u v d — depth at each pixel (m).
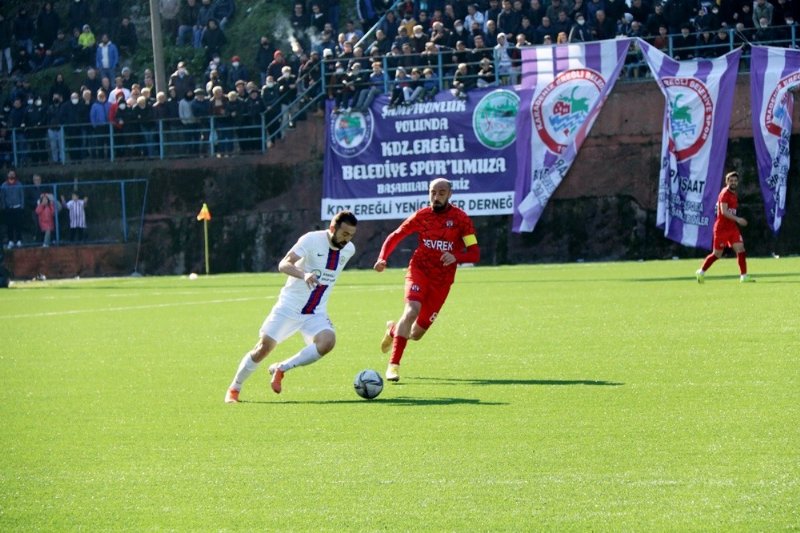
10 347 23.12
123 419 14.21
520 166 47.06
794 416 12.71
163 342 23.14
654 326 21.81
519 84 48.16
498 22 49.44
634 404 13.86
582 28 47.50
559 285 33.66
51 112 56.44
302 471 10.96
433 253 16.94
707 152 44.19
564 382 15.77
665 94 44.47
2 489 10.61
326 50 51.34
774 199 43.69
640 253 46.03
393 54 49.53
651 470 10.48
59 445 12.64
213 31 60.12
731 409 13.27
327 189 50.09
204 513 9.58
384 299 31.64
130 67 64.75
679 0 46.69
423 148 48.59
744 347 18.36
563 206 46.97
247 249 51.62
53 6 64.94
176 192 52.72
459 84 48.34
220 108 53.38
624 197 46.25
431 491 10.03
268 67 54.34
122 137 55.84
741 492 9.62
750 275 33.56
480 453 11.46
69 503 10.05
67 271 53.44
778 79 43.53
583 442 11.78
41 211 53.88
